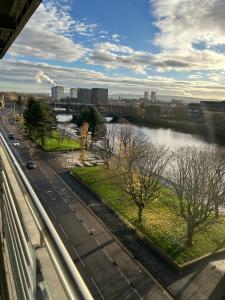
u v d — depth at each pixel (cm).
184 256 2014
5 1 629
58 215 2661
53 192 3244
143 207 2553
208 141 5812
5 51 955
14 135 6694
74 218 2608
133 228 2419
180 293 1706
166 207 2755
